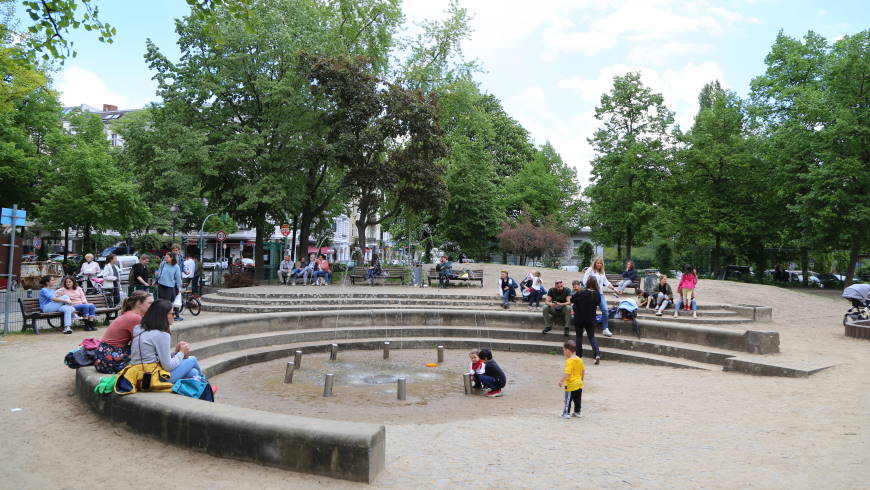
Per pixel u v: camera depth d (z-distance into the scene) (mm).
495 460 5648
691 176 38062
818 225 31047
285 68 27938
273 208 28250
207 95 27109
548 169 57375
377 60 32844
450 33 33156
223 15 26656
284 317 14539
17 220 12594
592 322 12688
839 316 18922
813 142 31891
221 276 27281
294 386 10039
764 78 38625
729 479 4984
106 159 33750
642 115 38062
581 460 5680
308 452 4852
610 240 41750
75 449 5359
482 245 41875
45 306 12711
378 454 4953
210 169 25125
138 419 5766
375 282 26312
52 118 35812
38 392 7367
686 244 41719
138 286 14680
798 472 5109
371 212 31719
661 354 12750
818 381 9398
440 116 34281
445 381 10719
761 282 36406
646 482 4949
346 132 27156
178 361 7184
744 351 11859
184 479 4691
